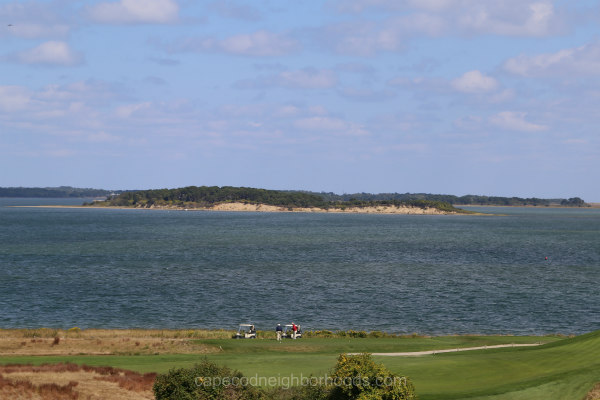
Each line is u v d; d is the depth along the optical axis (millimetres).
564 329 80062
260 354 52781
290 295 102875
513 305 96500
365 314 88125
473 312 90562
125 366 44531
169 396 33312
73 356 50406
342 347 57125
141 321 81062
